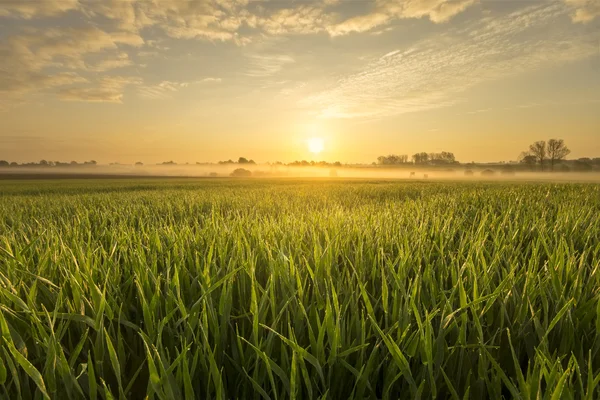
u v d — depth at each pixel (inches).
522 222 201.2
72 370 56.0
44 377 59.4
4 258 107.4
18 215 315.3
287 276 87.5
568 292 83.7
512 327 71.2
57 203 457.1
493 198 375.2
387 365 63.6
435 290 85.0
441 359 58.7
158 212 331.6
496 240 130.9
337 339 59.3
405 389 60.6
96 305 73.6
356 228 159.9
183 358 50.7
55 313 64.7
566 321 65.7
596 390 57.8
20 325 72.3
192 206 375.6
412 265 107.4
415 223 178.5
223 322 69.7
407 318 67.2
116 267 102.0
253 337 64.2
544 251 128.9
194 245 134.6
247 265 94.6
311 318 75.7
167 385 49.1
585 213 232.7
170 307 74.9
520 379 48.3
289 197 514.0
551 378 46.6
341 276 99.9
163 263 112.5
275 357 67.4
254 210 315.9
